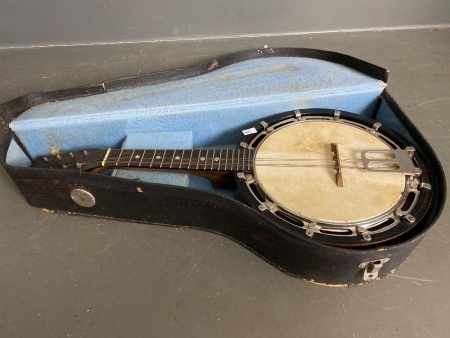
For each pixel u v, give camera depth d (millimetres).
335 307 444
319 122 530
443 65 737
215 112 551
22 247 504
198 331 431
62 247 504
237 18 786
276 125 529
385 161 462
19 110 556
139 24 783
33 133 541
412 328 426
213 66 631
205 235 513
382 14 795
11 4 734
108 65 754
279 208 428
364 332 425
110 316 443
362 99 570
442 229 502
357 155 478
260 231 437
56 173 469
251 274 474
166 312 445
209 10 769
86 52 786
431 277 463
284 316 439
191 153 498
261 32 810
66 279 475
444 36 801
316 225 411
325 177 457
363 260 397
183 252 496
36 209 542
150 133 565
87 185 477
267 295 456
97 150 519
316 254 404
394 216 417
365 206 423
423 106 657
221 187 517
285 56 651
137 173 507
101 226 524
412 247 403
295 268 450
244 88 573
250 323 435
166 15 771
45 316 445
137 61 761
